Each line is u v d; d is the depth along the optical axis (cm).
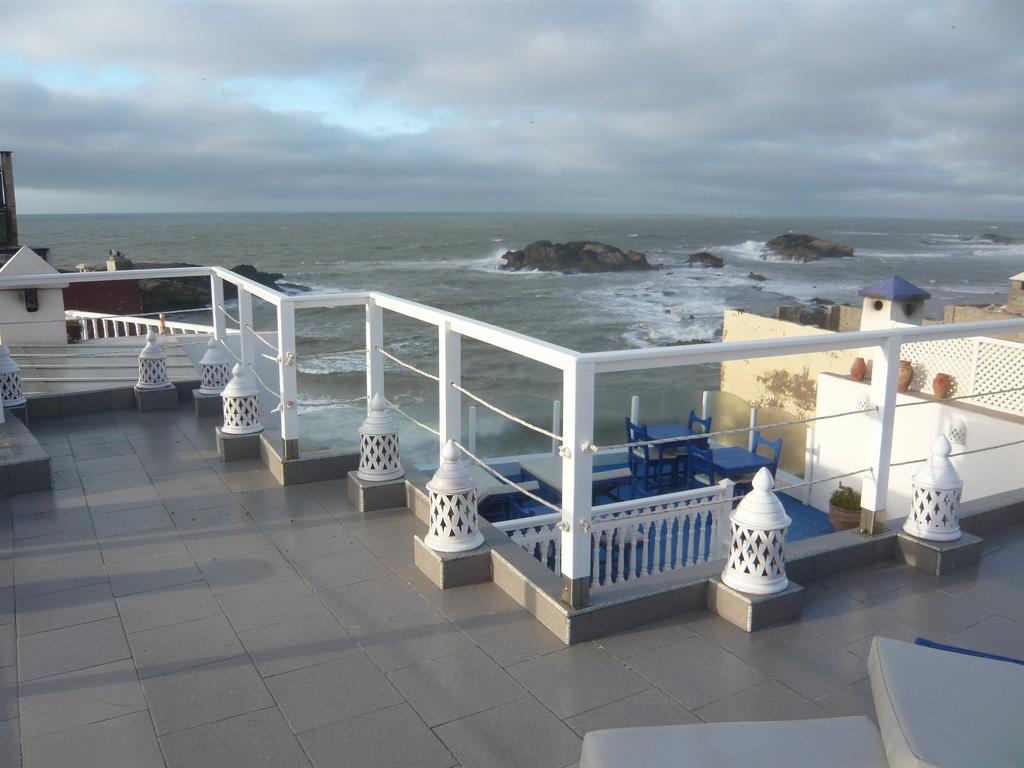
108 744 277
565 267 8450
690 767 202
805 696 307
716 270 8519
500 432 1634
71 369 905
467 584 403
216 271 747
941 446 429
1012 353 788
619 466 1142
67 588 399
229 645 344
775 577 366
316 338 4081
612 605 351
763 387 1602
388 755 272
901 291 1055
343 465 566
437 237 13262
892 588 402
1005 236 16075
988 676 215
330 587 400
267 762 268
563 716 294
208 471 581
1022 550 450
